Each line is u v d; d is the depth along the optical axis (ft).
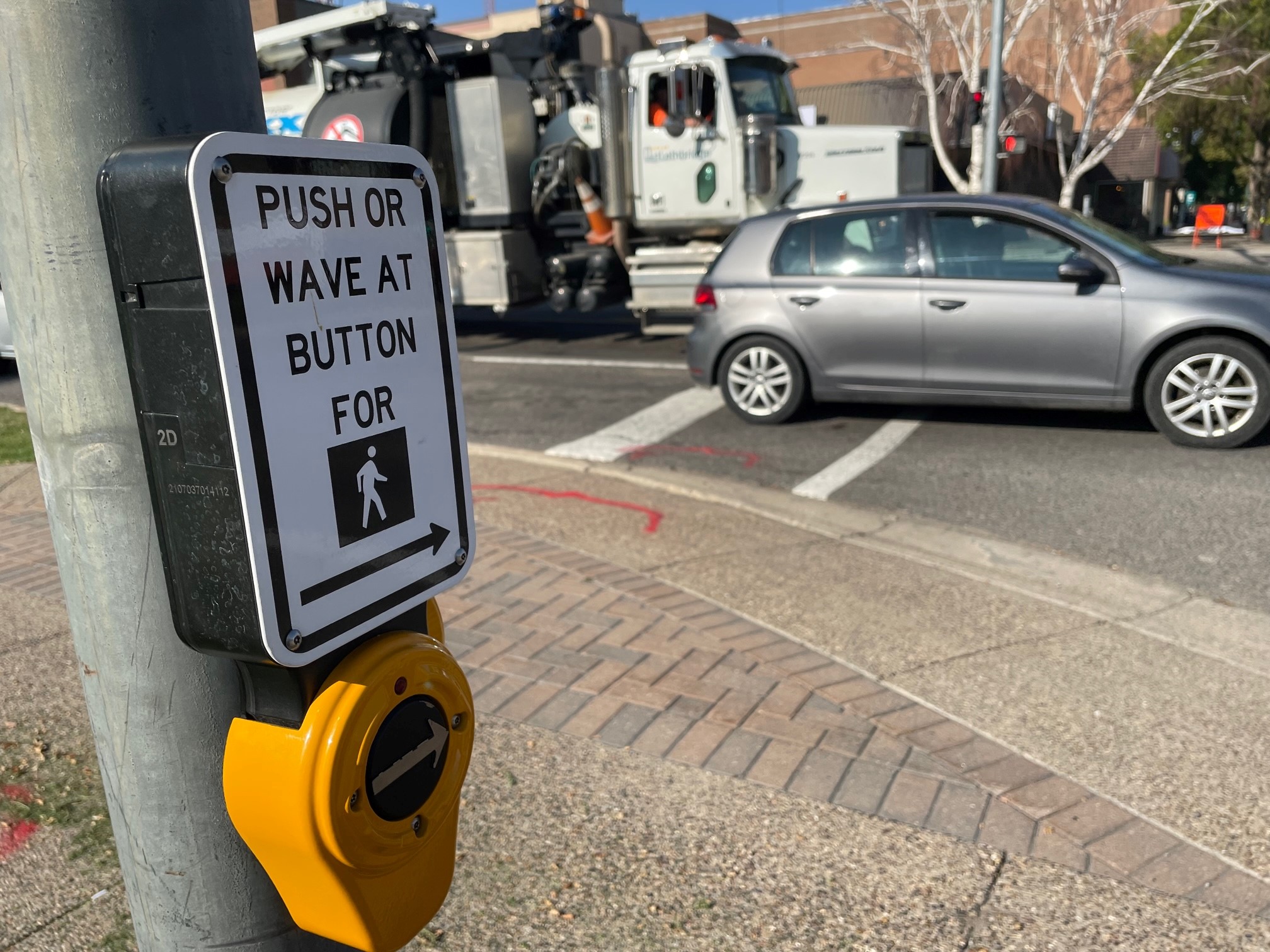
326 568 4.09
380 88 42.11
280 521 3.86
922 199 25.14
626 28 61.87
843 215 25.84
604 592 14.97
